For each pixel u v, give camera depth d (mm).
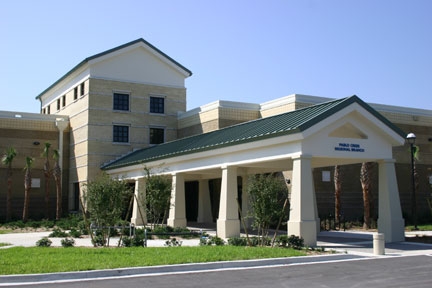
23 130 41594
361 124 20984
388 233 21406
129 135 41406
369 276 12578
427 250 18297
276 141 20141
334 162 23062
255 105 36812
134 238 19766
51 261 13961
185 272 13156
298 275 12703
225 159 23594
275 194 18781
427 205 37094
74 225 30781
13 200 40250
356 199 34031
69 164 43188
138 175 32875
